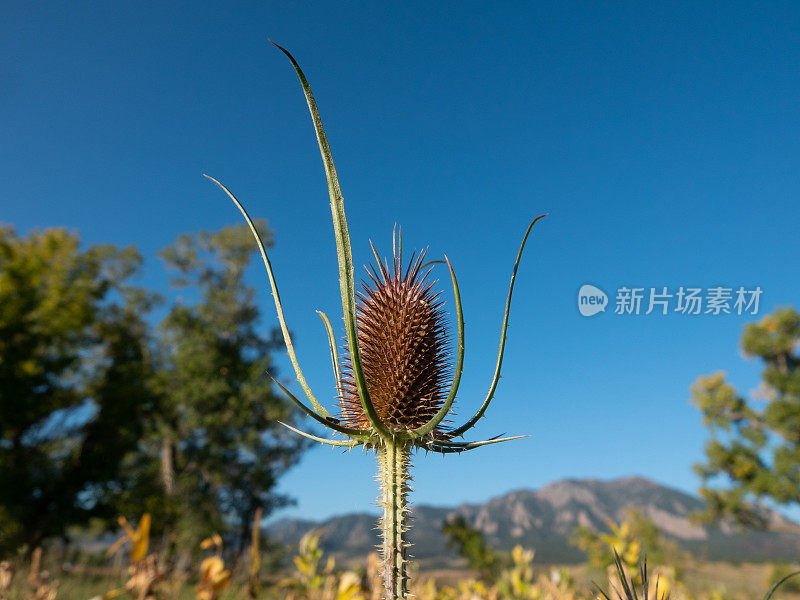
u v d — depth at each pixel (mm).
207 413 31250
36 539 21781
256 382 31672
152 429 30094
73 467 24281
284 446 32156
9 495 20578
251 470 30531
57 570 8047
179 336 33312
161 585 1754
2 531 19047
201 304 34625
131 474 26906
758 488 25188
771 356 27422
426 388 2377
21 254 24812
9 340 21719
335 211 1865
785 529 26891
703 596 8203
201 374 31375
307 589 3668
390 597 2072
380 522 2223
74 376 26359
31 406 21734
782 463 24672
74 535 26703
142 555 1649
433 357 2469
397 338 2416
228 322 34469
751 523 27312
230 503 30000
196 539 24766
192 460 30516
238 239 35875
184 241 35375
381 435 2168
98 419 25156
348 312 1877
